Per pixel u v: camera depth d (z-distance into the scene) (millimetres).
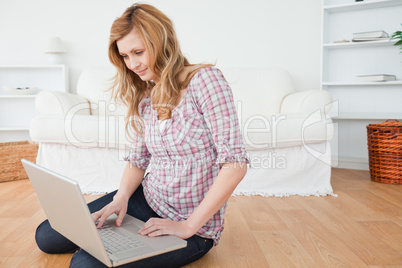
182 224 1195
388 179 3002
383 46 3686
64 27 4027
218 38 3949
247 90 3510
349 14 3764
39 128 2684
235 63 3951
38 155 2762
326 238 1781
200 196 1308
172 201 1331
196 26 3961
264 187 2713
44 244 1555
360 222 2020
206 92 1202
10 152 3102
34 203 2428
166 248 1089
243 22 3918
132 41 1156
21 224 2012
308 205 2379
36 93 4133
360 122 3803
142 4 1181
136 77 1384
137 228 1263
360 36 3492
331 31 3838
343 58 3832
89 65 4043
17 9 4031
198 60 3979
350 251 1619
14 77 4113
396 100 3695
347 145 3855
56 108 2871
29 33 4051
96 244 1022
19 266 1479
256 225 1983
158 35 1148
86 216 983
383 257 1552
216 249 1649
